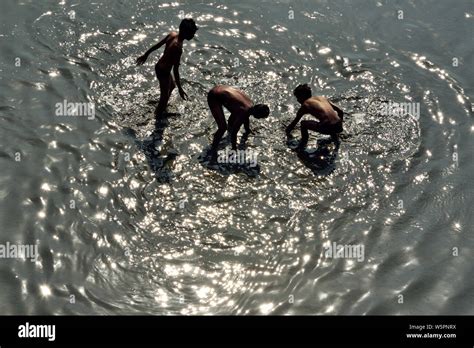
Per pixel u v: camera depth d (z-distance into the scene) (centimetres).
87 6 1155
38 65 1012
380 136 925
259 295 689
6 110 920
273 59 1074
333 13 1205
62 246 732
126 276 701
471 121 966
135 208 786
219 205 798
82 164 842
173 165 850
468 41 1152
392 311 681
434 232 783
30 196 792
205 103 966
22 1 1154
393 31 1169
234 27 1145
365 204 816
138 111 939
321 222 787
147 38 1095
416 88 1030
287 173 852
